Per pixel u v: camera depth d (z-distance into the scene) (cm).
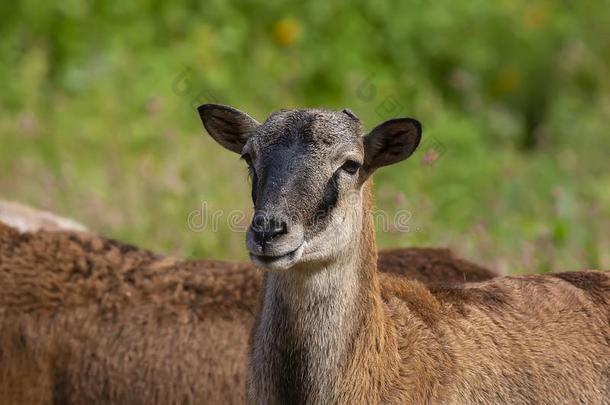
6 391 1712
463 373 1477
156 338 1723
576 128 3556
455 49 4006
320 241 1395
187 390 1709
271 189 1386
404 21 3912
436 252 1819
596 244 2397
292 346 1438
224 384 1708
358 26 3794
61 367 1723
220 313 1736
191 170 2594
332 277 1429
